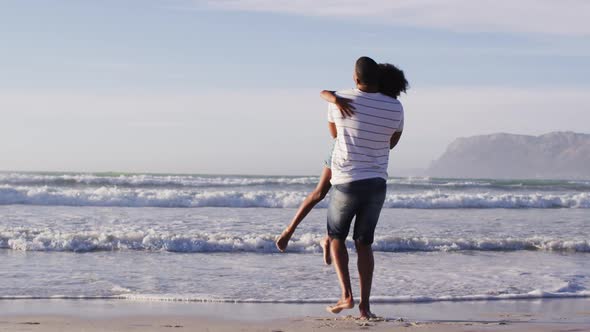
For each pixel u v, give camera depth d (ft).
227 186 88.33
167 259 29.58
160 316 17.69
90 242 32.40
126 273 25.66
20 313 17.80
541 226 47.98
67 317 17.22
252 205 60.34
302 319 17.26
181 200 59.06
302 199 60.85
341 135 14.99
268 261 29.55
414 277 26.18
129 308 19.01
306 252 32.58
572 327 16.60
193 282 23.99
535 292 22.97
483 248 35.47
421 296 22.09
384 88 15.03
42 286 22.58
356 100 14.73
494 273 27.53
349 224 15.69
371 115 14.69
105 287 22.65
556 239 36.91
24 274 24.89
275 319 17.38
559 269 28.96
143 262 28.55
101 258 29.40
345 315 18.52
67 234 33.37
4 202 56.44
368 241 15.93
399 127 15.15
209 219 46.80
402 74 15.20
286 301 20.79
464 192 91.76
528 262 30.99
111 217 46.73
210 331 15.37
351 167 14.98
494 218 54.70
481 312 19.49
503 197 70.23
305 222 44.96
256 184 89.92
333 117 15.14
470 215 57.41
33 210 51.03
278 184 90.94
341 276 16.33
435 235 40.75
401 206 66.08
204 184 87.97
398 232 41.93
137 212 51.55
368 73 14.75
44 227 39.34
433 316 18.65
